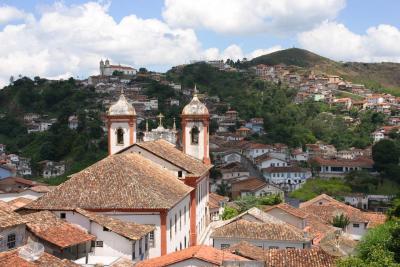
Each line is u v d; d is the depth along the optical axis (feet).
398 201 247.29
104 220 160.45
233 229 209.46
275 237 203.51
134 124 260.01
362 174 602.03
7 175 517.55
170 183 203.72
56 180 563.89
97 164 190.70
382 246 137.08
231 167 613.93
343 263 128.77
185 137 280.31
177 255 142.61
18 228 138.72
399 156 604.49
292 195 547.90
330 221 294.46
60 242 142.61
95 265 134.51
